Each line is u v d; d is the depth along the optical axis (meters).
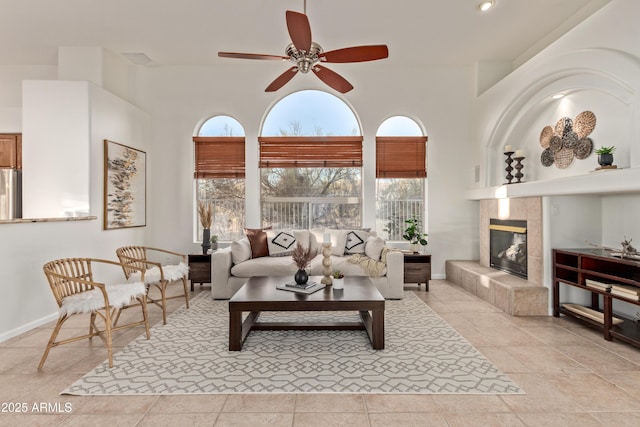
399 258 4.12
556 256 3.42
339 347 2.71
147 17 3.84
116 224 4.36
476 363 2.41
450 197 5.33
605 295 2.80
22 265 3.03
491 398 1.97
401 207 5.41
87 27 4.04
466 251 5.34
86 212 3.88
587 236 3.50
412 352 2.60
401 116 5.38
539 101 3.83
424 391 2.04
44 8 3.64
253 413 1.83
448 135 5.32
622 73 2.62
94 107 3.98
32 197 3.87
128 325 2.66
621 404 1.91
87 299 2.38
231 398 1.98
